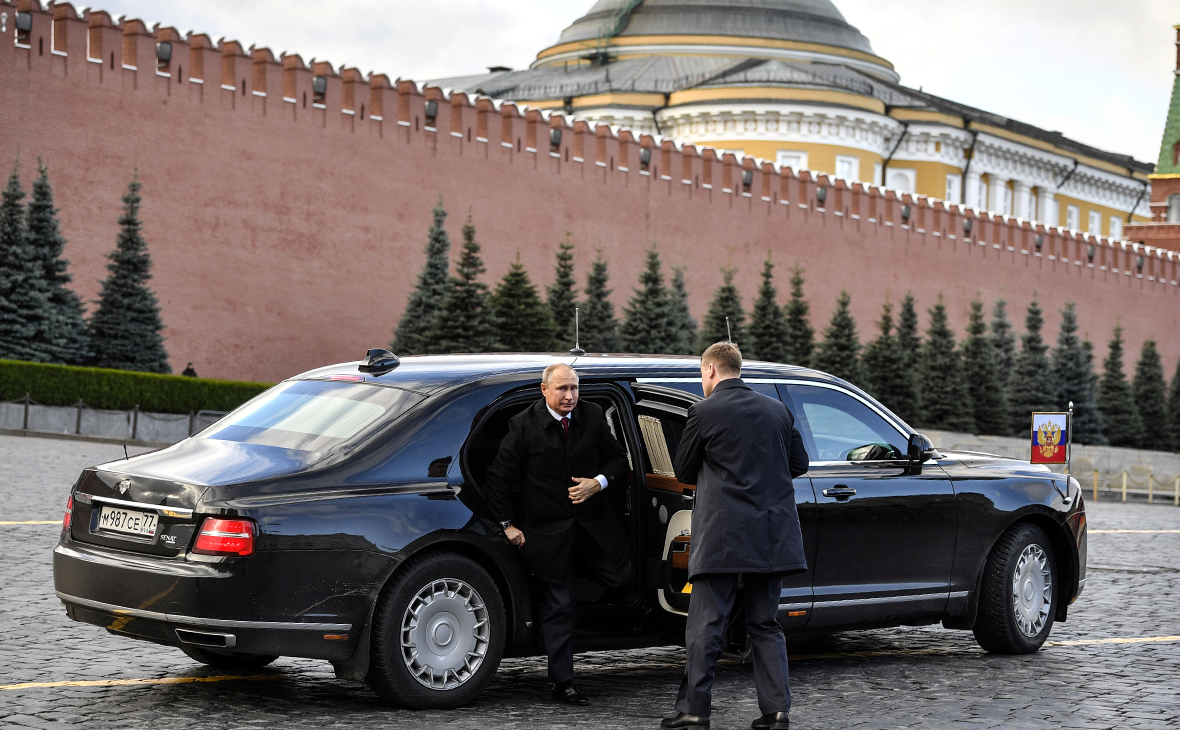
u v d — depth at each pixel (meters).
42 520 13.10
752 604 6.03
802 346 44.06
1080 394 50.25
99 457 21.95
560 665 6.57
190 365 32.91
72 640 7.90
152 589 6.02
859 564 7.56
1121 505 27.25
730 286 43.19
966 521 8.05
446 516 6.38
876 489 7.65
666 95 63.19
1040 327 50.66
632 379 7.08
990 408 46.28
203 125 35.09
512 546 6.58
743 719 6.46
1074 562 8.60
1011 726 6.32
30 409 27.59
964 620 8.16
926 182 64.38
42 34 32.31
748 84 60.38
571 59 74.00
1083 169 72.94
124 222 33.09
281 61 36.88
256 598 5.93
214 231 35.19
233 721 6.09
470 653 6.48
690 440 6.08
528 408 6.59
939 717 6.51
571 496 6.46
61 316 31.02
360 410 6.63
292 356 36.56
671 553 6.68
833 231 49.84
